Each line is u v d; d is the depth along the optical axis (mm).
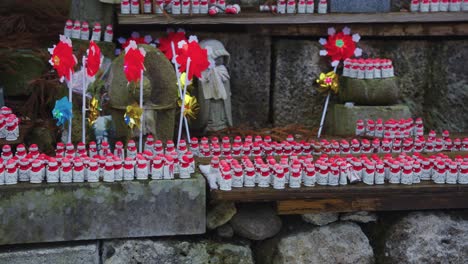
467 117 6289
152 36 6066
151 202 4164
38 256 4059
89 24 5742
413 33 6141
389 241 4547
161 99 4914
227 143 4934
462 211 4633
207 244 4305
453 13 6055
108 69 5402
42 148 4926
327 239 4441
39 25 5871
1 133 4594
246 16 5891
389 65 5828
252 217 4391
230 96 5926
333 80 5969
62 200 4062
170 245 4223
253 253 4461
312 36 6211
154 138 4871
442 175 4527
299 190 4305
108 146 4539
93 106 4781
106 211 4121
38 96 5254
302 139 5523
